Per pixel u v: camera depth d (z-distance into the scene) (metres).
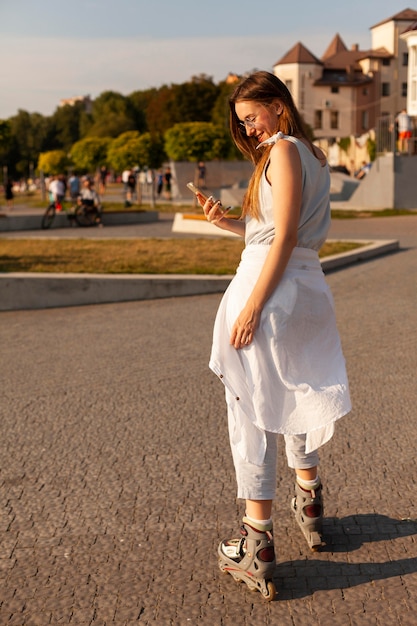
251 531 2.95
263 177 2.86
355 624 2.73
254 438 2.93
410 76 40.88
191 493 3.95
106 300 10.50
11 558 3.31
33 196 56.97
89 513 3.75
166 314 9.36
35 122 149.88
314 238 2.92
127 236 20.52
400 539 3.37
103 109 131.25
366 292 10.37
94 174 58.38
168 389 6.00
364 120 94.06
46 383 6.29
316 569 3.14
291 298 2.85
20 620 2.83
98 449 4.66
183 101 87.94
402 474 4.13
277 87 2.91
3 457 4.57
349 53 96.94
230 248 15.69
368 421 5.07
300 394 2.89
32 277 10.24
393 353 7.00
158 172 44.62
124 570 3.18
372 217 24.64
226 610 2.86
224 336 2.96
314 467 3.29
